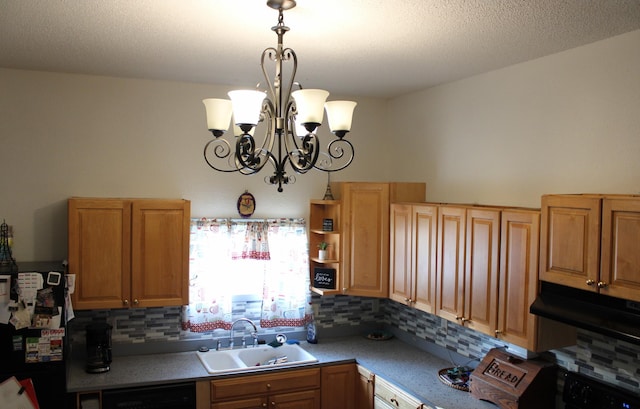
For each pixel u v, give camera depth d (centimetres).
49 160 410
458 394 354
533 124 350
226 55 344
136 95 429
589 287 270
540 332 306
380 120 507
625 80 291
